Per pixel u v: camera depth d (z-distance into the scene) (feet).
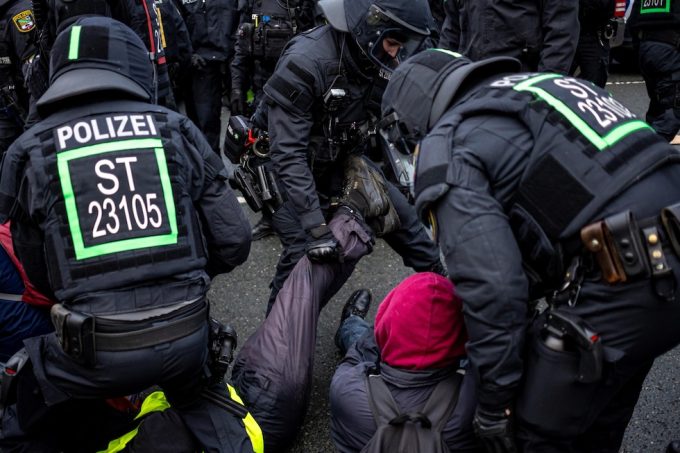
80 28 5.96
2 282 6.88
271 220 8.54
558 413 5.01
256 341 7.48
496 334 4.79
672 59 13.14
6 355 7.23
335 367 8.82
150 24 10.69
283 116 7.64
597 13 12.06
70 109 5.79
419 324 5.58
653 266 4.59
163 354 5.54
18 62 11.10
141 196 5.57
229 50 14.37
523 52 10.19
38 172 5.51
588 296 4.85
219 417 6.25
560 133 4.86
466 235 4.78
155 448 6.01
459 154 4.96
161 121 5.89
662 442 7.47
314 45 7.57
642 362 5.03
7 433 6.11
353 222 8.06
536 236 4.95
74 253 5.44
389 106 5.77
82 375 5.54
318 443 7.72
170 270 5.59
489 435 5.18
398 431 5.47
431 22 7.39
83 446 6.49
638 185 4.73
